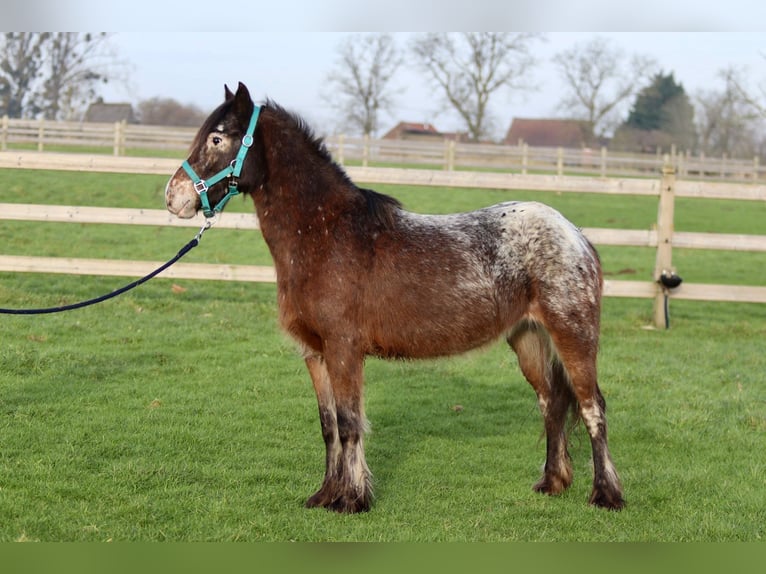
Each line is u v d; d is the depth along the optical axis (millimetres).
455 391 7887
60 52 47812
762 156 58969
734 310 12789
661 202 10445
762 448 6344
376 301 4832
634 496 5305
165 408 6832
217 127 4879
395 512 4945
